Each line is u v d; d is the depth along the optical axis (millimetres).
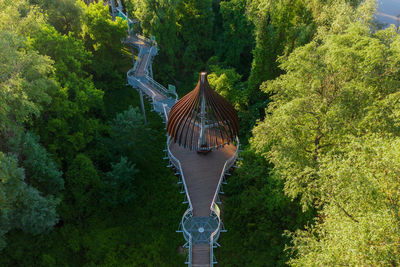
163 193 29453
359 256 12562
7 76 19172
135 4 44781
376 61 20469
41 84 20922
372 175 14539
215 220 20266
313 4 31969
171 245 24859
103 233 25125
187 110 21516
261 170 28125
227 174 23594
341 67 22062
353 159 16031
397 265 12414
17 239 22234
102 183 25969
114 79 41625
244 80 49594
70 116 26469
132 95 41375
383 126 18719
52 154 24062
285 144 21047
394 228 12305
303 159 20766
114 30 38594
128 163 27000
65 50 28031
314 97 21266
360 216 14812
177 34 49906
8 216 19359
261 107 37875
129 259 23547
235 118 22828
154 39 44312
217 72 40062
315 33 30266
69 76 27984
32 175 22406
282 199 23984
